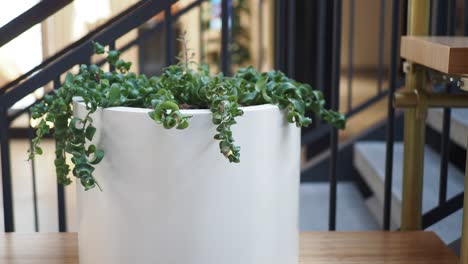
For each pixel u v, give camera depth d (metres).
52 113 1.15
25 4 1.46
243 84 1.21
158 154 1.04
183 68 1.31
